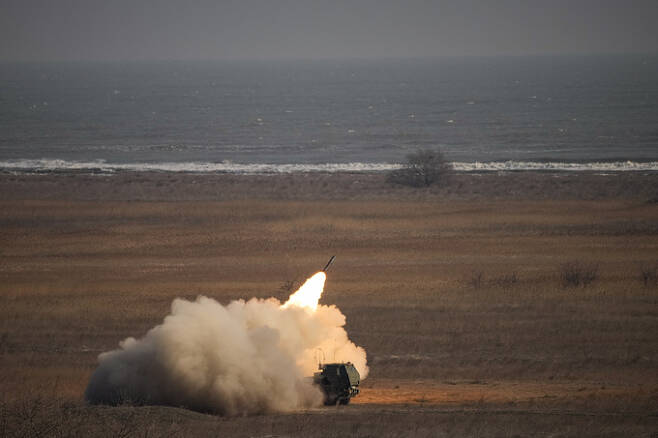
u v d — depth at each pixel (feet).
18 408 271.90
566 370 425.28
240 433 263.70
